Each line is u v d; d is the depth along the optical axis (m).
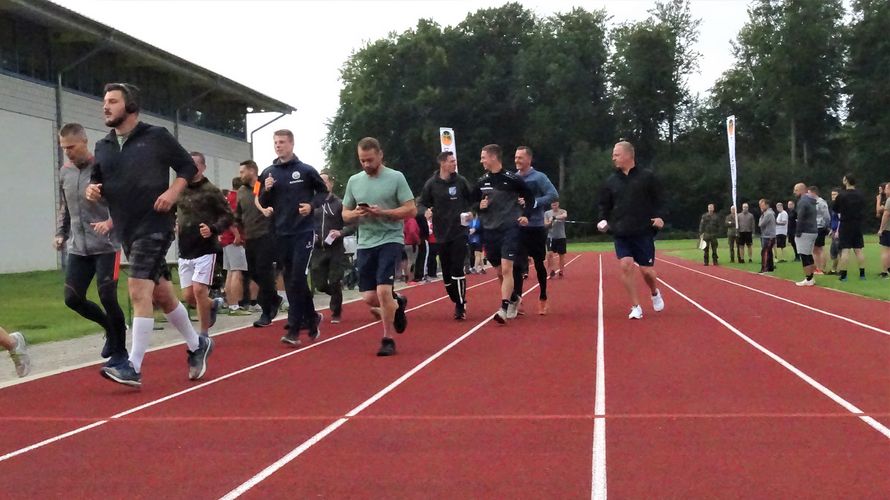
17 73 27.09
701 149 90.50
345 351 10.20
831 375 7.90
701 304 15.00
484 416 6.50
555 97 84.75
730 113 90.56
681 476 4.85
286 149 10.57
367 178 9.74
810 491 4.53
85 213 8.37
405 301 10.59
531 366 8.73
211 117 40.12
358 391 7.64
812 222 18.95
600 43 88.31
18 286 21.67
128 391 7.94
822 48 78.06
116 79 32.50
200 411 6.97
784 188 79.31
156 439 6.06
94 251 8.44
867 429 5.85
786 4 78.88
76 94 29.86
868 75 77.06
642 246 12.78
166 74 35.66
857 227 19.70
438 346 10.37
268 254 12.75
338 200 13.33
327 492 4.73
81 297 8.59
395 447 5.66
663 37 87.19
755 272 25.42
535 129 83.81
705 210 81.62
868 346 9.70
